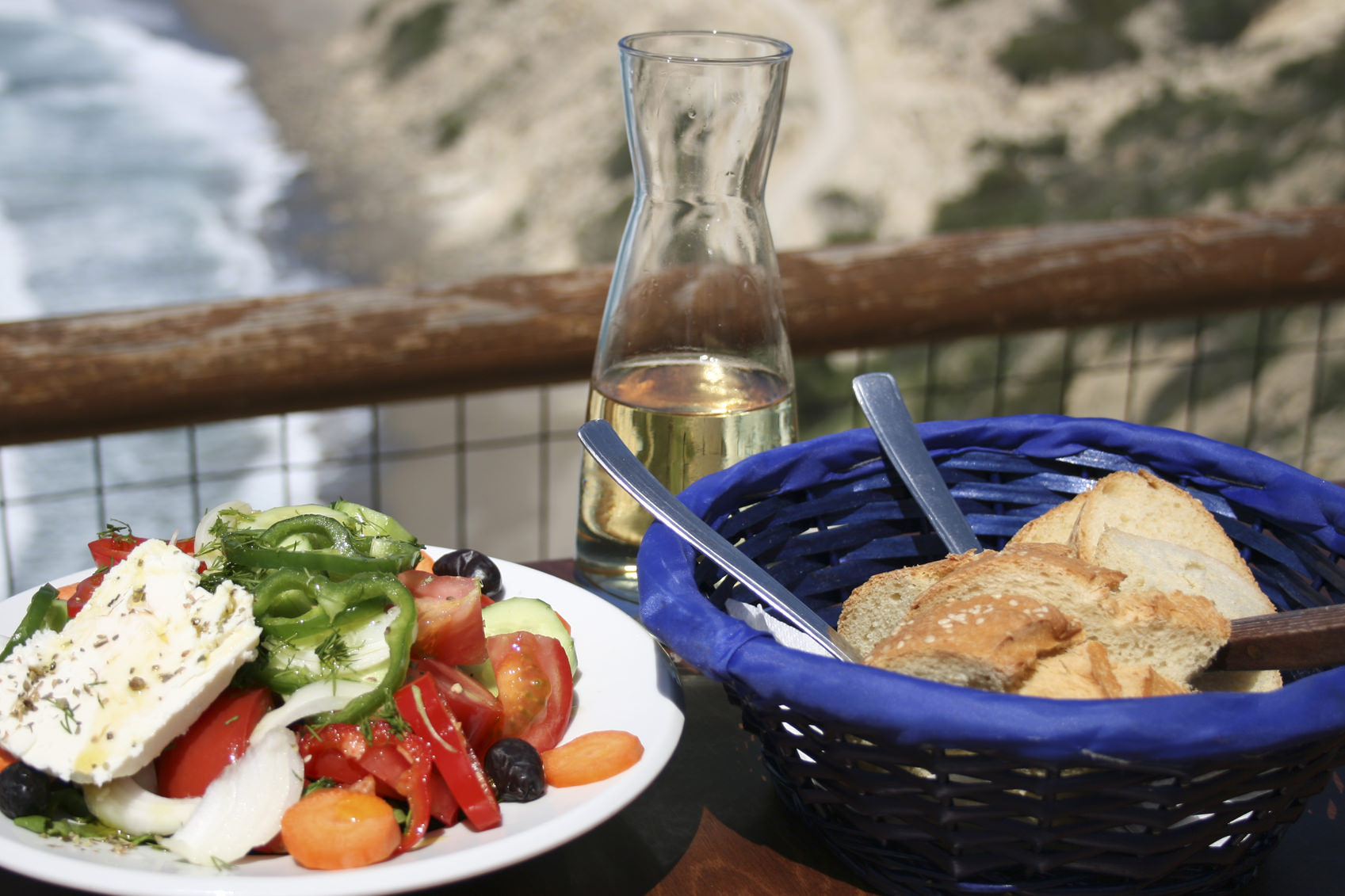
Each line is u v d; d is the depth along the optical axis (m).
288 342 1.42
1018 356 10.16
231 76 18.47
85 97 17.09
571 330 1.53
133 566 0.65
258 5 20.20
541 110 16.67
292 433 9.97
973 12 14.84
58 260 12.89
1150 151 13.70
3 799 0.56
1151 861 0.53
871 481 0.80
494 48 17.45
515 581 0.81
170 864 0.54
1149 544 0.70
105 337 1.36
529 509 10.90
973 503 0.82
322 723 0.60
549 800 0.60
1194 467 0.79
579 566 0.90
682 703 0.67
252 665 0.62
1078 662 0.58
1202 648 0.61
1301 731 0.48
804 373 9.87
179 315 1.41
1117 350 10.18
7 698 0.59
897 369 10.01
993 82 14.42
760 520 0.76
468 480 10.93
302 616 0.65
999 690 0.57
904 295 1.64
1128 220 1.78
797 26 15.56
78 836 0.56
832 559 0.79
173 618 0.61
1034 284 1.69
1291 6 13.83
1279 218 1.80
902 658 0.58
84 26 19.59
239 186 15.48
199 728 0.59
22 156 15.11
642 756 0.62
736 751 0.72
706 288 0.86
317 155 16.55
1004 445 0.83
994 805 0.52
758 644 0.54
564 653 0.68
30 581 7.26
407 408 11.41
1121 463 0.82
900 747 0.51
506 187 15.98
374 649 0.62
